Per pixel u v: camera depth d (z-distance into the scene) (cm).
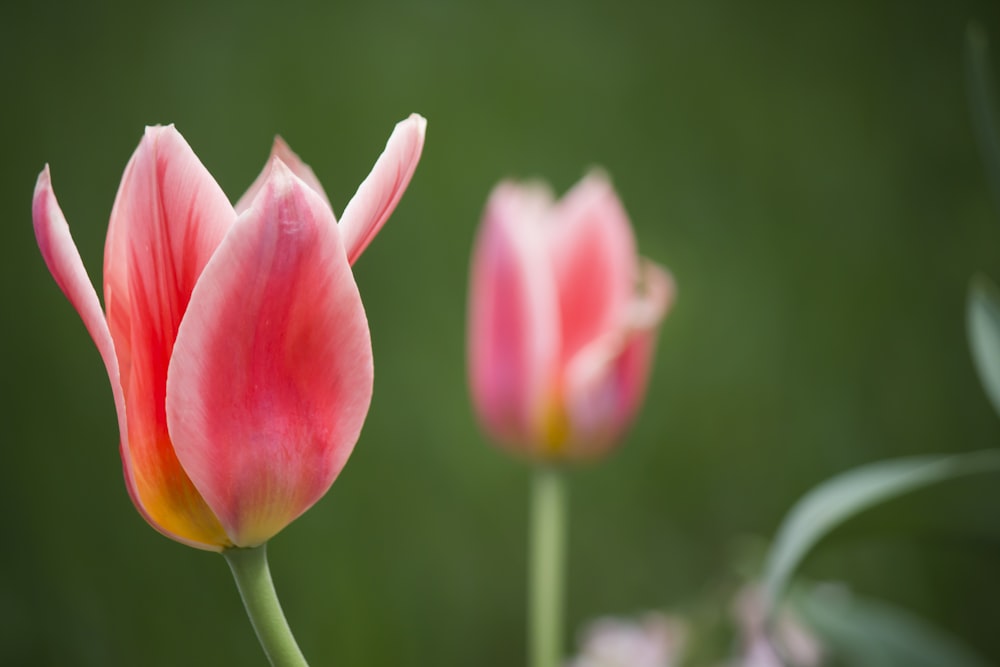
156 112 147
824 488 52
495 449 126
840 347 135
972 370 130
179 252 41
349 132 148
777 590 51
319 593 118
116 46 149
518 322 64
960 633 106
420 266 137
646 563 122
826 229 143
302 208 41
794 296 138
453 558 122
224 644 116
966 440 127
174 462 42
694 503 127
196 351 41
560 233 67
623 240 67
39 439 124
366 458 125
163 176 41
